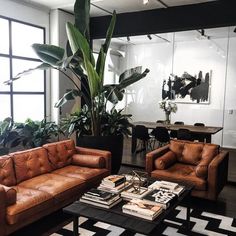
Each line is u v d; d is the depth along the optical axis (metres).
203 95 7.00
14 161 3.24
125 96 8.07
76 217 2.46
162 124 6.70
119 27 5.70
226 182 4.31
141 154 6.46
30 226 3.03
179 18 5.11
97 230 2.95
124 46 7.88
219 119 6.85
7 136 4.41
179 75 7.29
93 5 5.14
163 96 7.55
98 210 2.40
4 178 3.04
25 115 5.38
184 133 5.58
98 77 4.38
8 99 5.02
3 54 4.82
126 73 4.77
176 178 3.62
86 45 4.25
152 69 7.66
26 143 4.71
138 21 5.50
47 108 5.79
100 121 4.71
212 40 6.79
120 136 4.79
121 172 5.17
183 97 7.27
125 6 5.19
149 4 5.03
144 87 7.82
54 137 5.39
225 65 6.67
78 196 3.33
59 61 4.12
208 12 4.85
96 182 3.68
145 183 3.04
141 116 7.94
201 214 3.35
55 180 3.31
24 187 3.07
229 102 6.70
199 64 7.00
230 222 3.16
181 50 7.21
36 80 5.55
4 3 4.67
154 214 2.23
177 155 4.27
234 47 6.53
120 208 2.44
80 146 4.73
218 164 3.52
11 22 4.90
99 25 5.91
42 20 5.44
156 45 7.55
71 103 5.98
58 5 5.31
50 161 3.75
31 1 5.07
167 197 2.55
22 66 5.21
